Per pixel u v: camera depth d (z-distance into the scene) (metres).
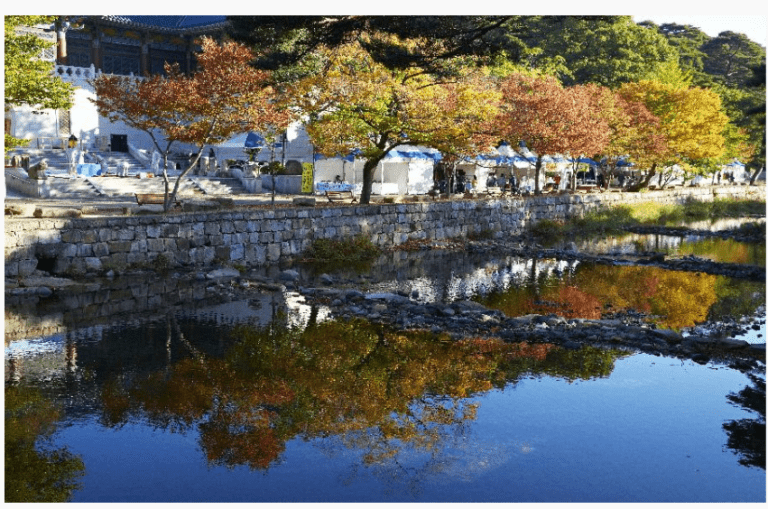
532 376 12.27
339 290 19.03
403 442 9.44
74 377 11.55
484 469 8.71
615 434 9.80
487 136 30.22
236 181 37.03
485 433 9.82
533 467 8.75
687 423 10.23
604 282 22.31
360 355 13.34
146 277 20.11
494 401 11.05
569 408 10.75
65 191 30.25
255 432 9.71
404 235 30.05
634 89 50.47
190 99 21.05
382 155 28.47
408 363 12.95
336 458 8.94
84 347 13.20
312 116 27.84
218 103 21.62
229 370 12.23
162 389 11.18
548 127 36.38
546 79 40.09
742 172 80.31
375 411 10.58
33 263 18.56
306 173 35.38
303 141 40.31
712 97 50.75
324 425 10.02
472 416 10.41
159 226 21.27
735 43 82.38
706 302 19.38
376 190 38.78
